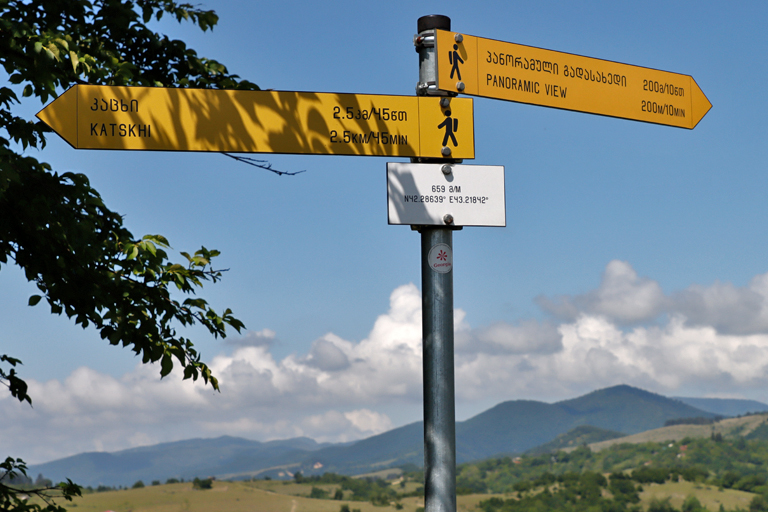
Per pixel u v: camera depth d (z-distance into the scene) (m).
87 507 189.00
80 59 5.95
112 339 6.02
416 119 3.80
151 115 3.65
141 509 189.75
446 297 3.66
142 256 6.49
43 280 6.33
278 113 3.72
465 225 3.73
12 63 5.90
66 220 6.03
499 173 3.80
